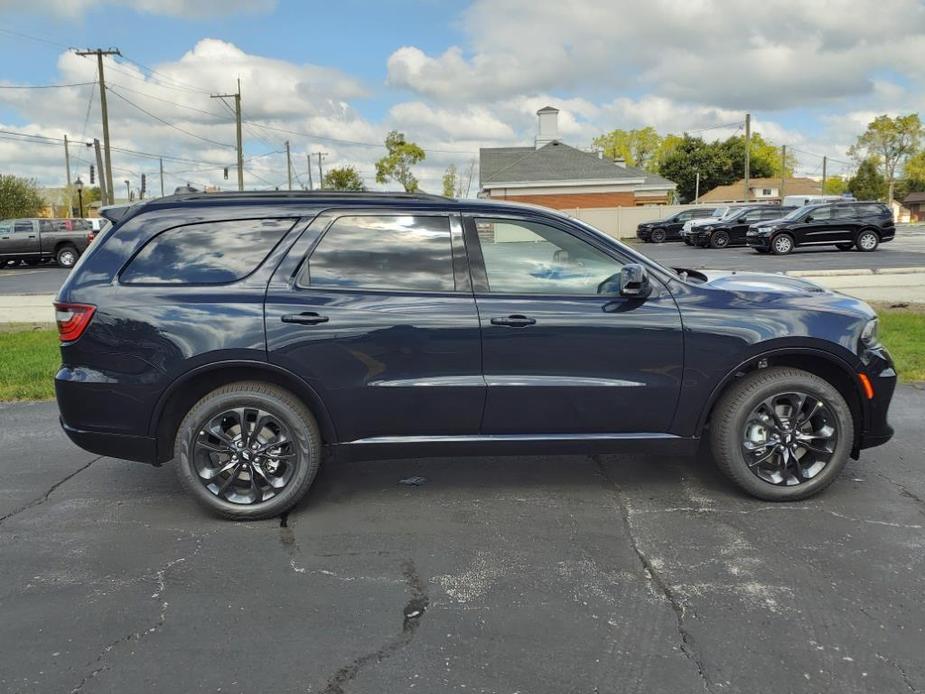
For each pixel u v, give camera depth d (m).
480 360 3.97
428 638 2.94
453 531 3.93
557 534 3.88
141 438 3.97
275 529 4.00
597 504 4.27
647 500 4.31
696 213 37.81
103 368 3.92
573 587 3.32
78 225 27.73
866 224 24.48
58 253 27.42
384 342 3.93
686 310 4.04
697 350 4.03
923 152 93.44
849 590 3.25
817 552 3.62
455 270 4.04
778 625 2.98
